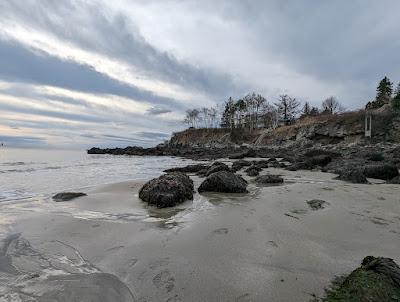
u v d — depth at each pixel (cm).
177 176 953
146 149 7181
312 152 2964
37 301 323
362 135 5325
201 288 350
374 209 715
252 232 554
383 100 7106
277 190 1016
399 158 2158
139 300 326
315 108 10125
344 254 443
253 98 9844
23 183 1314
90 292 342
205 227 591
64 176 1645
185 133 10631
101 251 470
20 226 614
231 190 994
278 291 339
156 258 438
